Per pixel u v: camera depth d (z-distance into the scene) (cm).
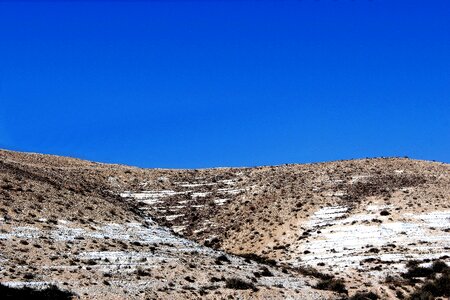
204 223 8812
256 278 5631
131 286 4719
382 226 7725
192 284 5059
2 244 5325
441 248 6944
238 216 8856
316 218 8275
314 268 6581
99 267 5184
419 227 7612
